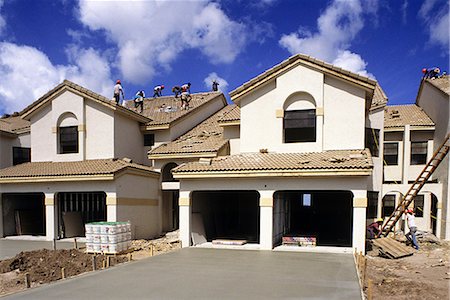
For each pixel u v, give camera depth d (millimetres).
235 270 10664
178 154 20156
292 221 20172
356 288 8578
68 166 19906
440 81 23031
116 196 17734
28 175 19078
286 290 8414
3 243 18250
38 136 21938
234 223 20797
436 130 21359
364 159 14336
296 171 14055
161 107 27203
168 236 20469
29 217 22000
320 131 16641
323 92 16750
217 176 15102
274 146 17312
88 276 10008
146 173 20031
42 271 11445
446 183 19078
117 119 20906
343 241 16906
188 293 8219
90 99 20797
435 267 12664
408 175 21984
